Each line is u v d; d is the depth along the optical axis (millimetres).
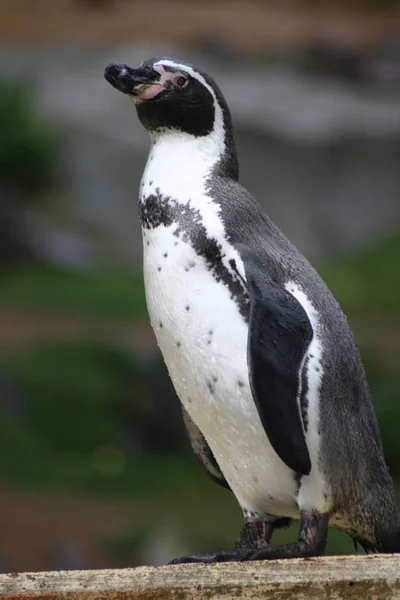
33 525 14117
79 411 17594
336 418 5375
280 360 5230
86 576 5035
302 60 31750
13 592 5008
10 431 16969
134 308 22375
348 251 27625
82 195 27688
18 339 19812
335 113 28562
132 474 16438
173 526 13906
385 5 37219
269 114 27828
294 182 27641
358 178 28125
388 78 30812
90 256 25719
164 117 5848
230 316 5391
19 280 23922
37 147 27703
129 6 35844
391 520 5645
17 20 34594
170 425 17797
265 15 36094
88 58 31250
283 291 5371
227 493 16000
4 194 26922
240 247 5449
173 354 5559
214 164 5840
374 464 5574
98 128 28141
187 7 36375
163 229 5621
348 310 23500
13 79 29500
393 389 17859
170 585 5000
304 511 5426
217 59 31266
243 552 5352
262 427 5367
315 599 4977
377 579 4961
